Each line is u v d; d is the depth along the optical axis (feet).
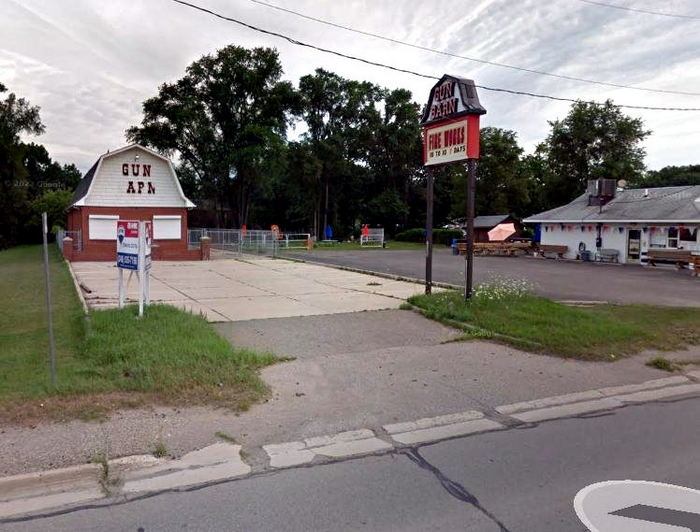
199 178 175.52
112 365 21.79
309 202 197.26
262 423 17.48
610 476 14.20
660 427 18.07
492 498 12.94
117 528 11.49
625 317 35.83
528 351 27.40
